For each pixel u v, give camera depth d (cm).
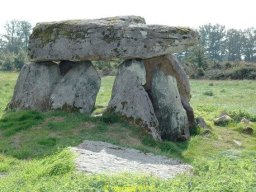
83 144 1379
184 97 1917
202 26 13688
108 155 1269
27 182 990
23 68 1997
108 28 1769
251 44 13100
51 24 1916
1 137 1553
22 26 12744
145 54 1725
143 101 1678
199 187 818
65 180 915
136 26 1738
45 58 1917
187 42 1775
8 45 12319
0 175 1153
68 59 1855
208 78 5491
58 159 1138
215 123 2056
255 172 1023
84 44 1803
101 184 827
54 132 1561
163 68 1834
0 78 3906
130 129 1614
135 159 1283
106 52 1764
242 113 2195
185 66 5797
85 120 1672
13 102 1952
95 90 1848
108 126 1630
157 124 1673
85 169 1059
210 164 1170
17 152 1358
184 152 1577
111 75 4900
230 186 823
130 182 837
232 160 1285
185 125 1789
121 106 1691
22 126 1617
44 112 1800
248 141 1828
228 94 3484
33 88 1917
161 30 1738
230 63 6222
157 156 1387
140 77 1730
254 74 5394
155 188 787
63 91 1841
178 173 1130
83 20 1872
